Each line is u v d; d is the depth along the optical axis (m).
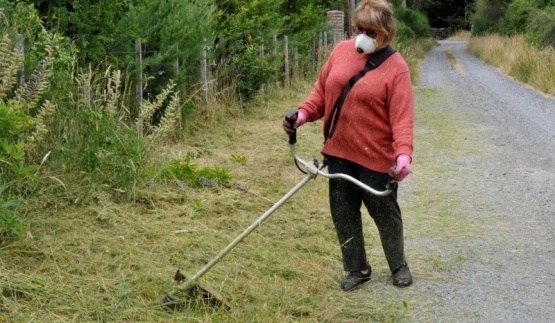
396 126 4.28
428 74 26.48
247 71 12.72
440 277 4.94
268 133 10.49
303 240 5.54
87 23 7.70
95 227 5.23
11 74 5.19
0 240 4.66
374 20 4.25
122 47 8.54
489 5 49.50
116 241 5.01
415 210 6.88
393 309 4.34
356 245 4.64
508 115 14.49
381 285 4.74
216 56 11.48
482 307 4.43
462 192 7.65
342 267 5.02
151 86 9.29
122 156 6.07
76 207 5.51
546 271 5.12
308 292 4.53
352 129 4.43
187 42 9.79
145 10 9.12
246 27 12.74
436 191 7.70
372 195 4.51
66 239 4.90
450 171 8.79
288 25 17.31
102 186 5.82
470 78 24.42
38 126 5.30
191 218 5.82
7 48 5.26
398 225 4.62
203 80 10.48
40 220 5.07
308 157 9.02
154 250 4.98
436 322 4.20
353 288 4.64
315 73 20.08
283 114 12.63
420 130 12.29
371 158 4.45
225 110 11.60
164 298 4.12
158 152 6.80
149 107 6.71
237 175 7.64
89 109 6.01
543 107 16.05
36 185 5.47
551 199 7.33
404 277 4.73
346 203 4.57
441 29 71.81
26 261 4.49
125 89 7.93
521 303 4.51
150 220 5.59
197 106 10.32
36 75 5.52
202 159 8.43
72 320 3.84
